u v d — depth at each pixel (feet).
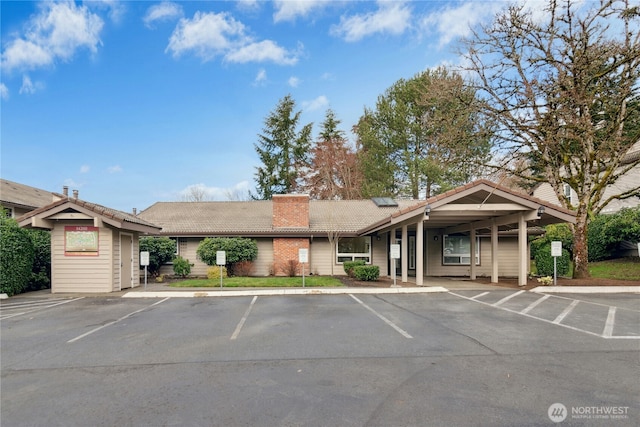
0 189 67.77
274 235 60.90
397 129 94.12
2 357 18.49
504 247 65.62
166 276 58.90
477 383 14.62
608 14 43.62
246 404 12.85
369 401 13.00
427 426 11.17
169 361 17.71
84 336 22.59
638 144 66.23
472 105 49.19
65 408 12.67
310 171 118.52
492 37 48.44
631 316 27.81
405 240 50.21
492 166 51.01
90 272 42.14
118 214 43.93
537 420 11.54
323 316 28.27
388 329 23.94
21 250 41.06
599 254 64.90
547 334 22.45
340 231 60.54
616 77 46.26
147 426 11.35
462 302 34.65
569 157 50.01
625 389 13.99
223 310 31.01
